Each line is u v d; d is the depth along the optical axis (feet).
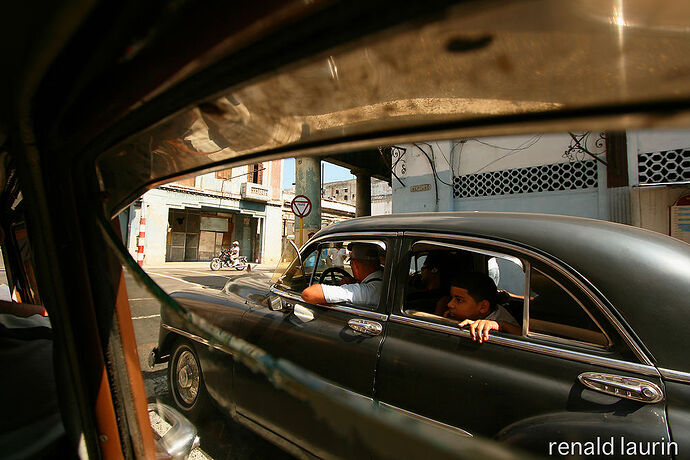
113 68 1.50
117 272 2.20
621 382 3.51
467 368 4.37
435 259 7.04
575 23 0.81
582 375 3.72
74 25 1.20
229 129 1.78
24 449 2.37
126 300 2.23
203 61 1.25
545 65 1.00
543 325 4.42
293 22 1.01
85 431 2.09
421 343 4.88
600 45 0.88
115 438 2.11
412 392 4.67
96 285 2.08
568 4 0.77
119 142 1.93
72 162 1.98
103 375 2.08
